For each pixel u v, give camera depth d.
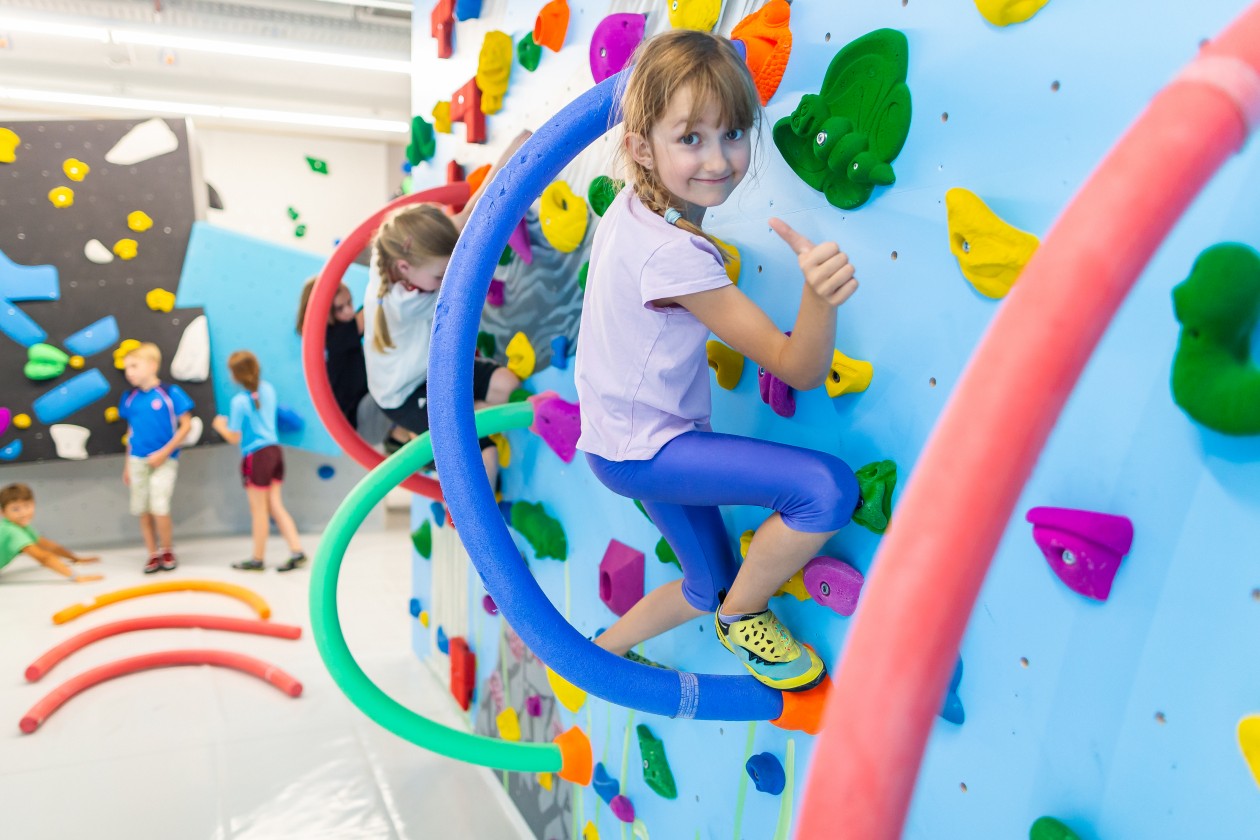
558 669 0.95
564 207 1.63
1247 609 0.61
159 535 4.46
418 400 2.07
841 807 0.38
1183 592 0.65
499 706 2.13
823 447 1.02
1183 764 0.66
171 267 4.27
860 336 0.97
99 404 4.17
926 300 0.88
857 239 0.97
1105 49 0.70
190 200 4.29
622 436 0.94
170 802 2.00
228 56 5.88
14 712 2.46
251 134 6.51
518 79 1.84
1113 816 0.71
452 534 2.45
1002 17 0.77
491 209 1.06
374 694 1.43
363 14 5.33
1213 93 0.39
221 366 4.36
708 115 0.82
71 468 4.52
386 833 1.91
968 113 0.82
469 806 2.03
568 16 1.60
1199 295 0.61
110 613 3.38
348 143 6.78
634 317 0.90
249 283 4.37
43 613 3.39
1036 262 0.41
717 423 1.22
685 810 1.34
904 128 0.89
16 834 1.86
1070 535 0.71
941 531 0.39
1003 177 0.79
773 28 1.06
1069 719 0.74
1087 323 0.39
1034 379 0.39
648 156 0.89
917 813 0.92
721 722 1.24
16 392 4.07
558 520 1.76
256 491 4.09
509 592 0.96
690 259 0.85
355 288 4.20
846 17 0.97
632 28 1.32
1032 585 0.77
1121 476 0.70
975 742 0.84
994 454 0.39
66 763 2.17
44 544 3.93
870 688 0.39
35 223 4.07
